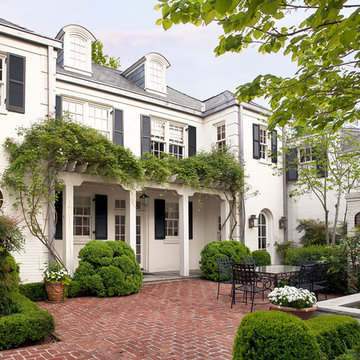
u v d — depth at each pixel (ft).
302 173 39.14
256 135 45.44
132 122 39.22
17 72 28.14
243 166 42.32
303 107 11.55
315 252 32.17
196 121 46.16
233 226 41.83
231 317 20.63
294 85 11.23
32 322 15.79
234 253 36.04
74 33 38.78
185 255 37.96
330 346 11.78
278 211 47.62
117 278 27.43
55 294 25.13
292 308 15.26
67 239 29.30
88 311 22.31
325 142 37.11
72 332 17.62
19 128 27.25
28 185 27.25
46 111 29.40
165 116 42.55
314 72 10.80
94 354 14.46
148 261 42.16
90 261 28.14
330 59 10.48
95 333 17.44
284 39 10.02
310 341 10.26
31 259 27.22
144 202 37.04
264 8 7.11
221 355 14.29
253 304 24.26
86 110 35.91
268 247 46.85
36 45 29.53
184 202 38.24
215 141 45.42
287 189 49.49
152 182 35.78
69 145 27.76
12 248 18.72
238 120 42.83
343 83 11.21
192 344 15.69
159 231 43.01
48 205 28.09
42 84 29.48
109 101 37.63
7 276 18.80
